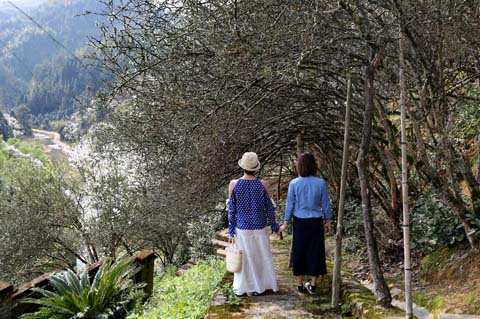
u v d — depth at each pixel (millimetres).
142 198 11617
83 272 6969
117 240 14227
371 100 4223
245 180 4730
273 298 4684
